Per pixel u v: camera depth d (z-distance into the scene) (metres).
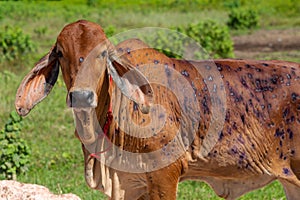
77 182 8.14
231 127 5.19
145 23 26.20
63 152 9.68
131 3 35.66
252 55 19.45
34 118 11.53
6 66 16.00
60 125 11.25
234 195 5.49
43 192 5.91
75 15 28.86
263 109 5.26
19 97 4.86
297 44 21.55
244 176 5.33
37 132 10.80
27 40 16.70
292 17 29.09
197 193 7.52
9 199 5.75
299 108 5.33
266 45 21.55
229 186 5.47
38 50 18.77
